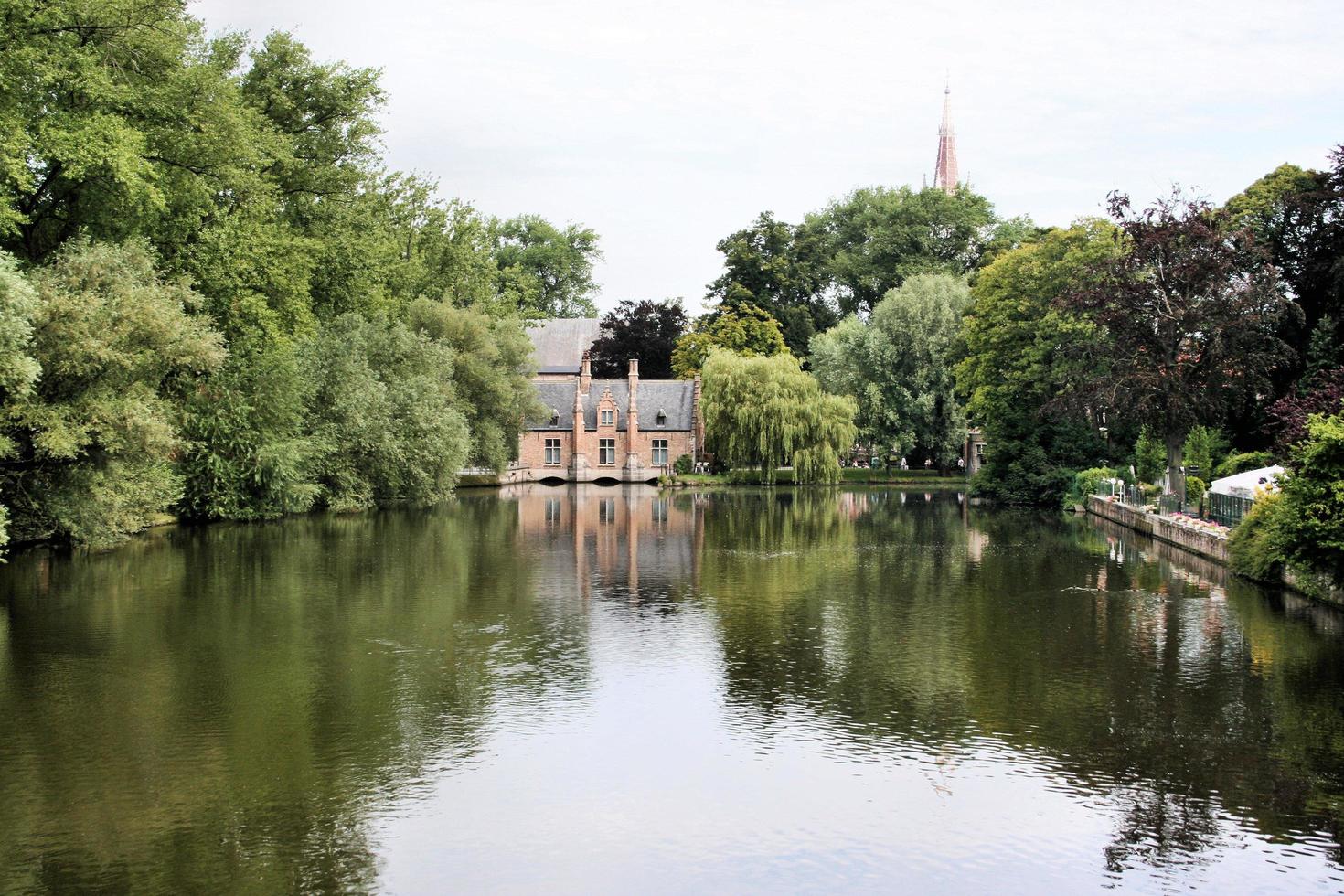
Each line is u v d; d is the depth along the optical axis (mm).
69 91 34469
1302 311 51156
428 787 17234
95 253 33938
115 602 30594
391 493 63781
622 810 16531
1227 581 36000
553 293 134625
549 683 22922
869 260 118812
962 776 17875
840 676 23625
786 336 113938
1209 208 52688
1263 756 18672
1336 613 30078
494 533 50062
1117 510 55938
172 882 14016
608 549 44531
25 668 23375
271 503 51906
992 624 28938
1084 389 53500
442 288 82438
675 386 104500
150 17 36219
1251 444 58094
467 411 77188
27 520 37594
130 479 38406
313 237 52500
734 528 53688
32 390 31156
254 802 16578
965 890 14266
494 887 14141
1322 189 52375
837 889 14258
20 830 15477
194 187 38844
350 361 57750
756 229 117750
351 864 14648
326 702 21328
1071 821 16219
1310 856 15156
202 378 44094
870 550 44406
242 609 29844
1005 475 71688
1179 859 15109
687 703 21609
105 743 18828
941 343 92125
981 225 120438
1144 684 22875
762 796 17062
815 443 89188
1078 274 61062
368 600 31578
